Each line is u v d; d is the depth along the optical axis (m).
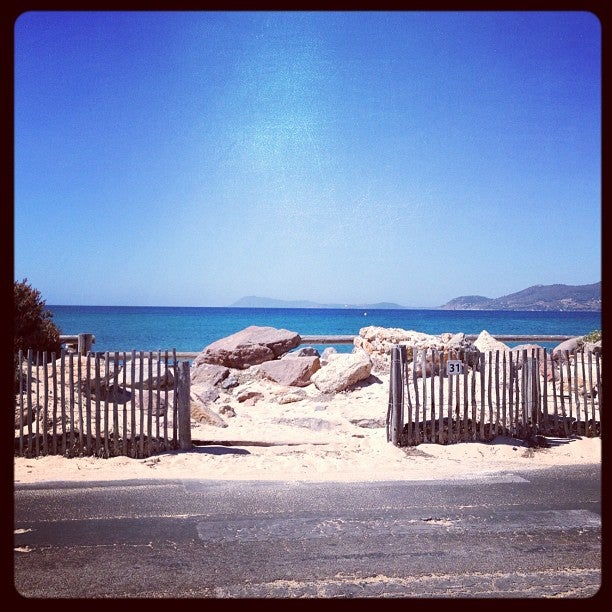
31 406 8.54
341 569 4.71
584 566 4.77
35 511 6.01
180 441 8.56
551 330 63.66
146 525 5.65
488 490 6.91
